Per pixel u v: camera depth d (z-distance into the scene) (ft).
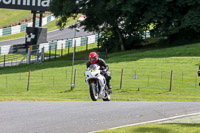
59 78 345.31
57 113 105.50
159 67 370.32
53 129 85.92
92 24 561.43
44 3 592.60
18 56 581.94
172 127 84.99
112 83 305.53
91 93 136.87
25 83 323.98
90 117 100.01
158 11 474.90
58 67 424.46
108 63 408.05
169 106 124.47
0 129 84.94
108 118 99.40
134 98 231.09
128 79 323.16
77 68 403.13
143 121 97.30
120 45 561.84
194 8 472.03
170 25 489.26
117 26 549.13
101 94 143.43
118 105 125.18
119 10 517.14
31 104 124.98
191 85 296.92
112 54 513.86
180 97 240.32
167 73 344.08
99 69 140.97
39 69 422.41
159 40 590.55
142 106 123.13
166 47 523.70
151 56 433.07
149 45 568.82
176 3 471.21
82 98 232.94
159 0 478.18
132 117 102.01
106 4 506.89
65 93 267.39
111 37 577.02
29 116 100.53
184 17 469.57
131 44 562.66
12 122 92.58
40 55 571.69
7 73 403.75
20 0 583.99
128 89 279.08
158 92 266.57
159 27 489.67
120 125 92.07
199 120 97.76
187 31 519.19
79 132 83.66
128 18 499.10
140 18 516.73
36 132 82.99
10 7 579.48
